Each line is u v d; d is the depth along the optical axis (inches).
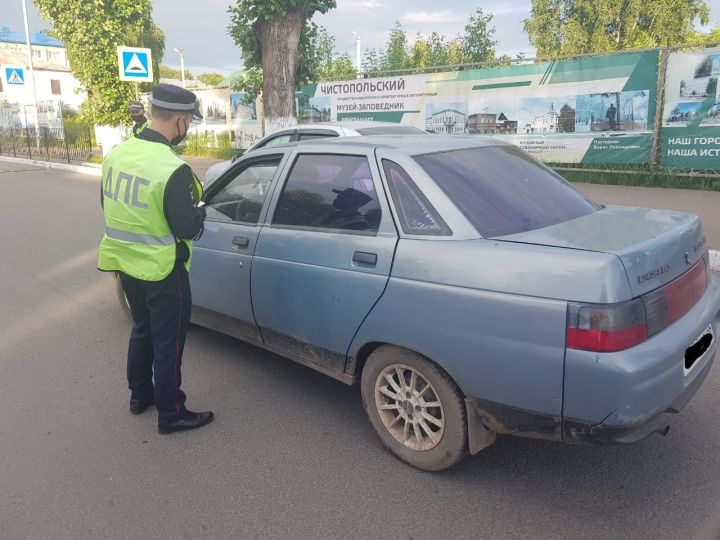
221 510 114.0
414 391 121.8
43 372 177.8
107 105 778.8
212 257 165.5
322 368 142.0
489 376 106.6
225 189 170.2
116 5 754.8
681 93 414.3
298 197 146.5
